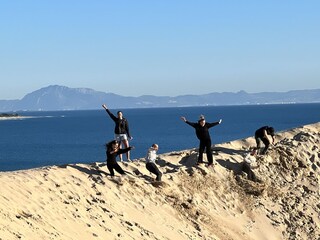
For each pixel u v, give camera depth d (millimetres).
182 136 107750
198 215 19609
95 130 150375
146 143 90000
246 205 21469
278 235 20672
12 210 14508
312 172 24438
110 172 19391
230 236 19438
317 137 27453
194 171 21656
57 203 16109
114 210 17375
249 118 198500
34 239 13617
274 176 23453
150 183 19891
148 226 17516
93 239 15203
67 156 76188
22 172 17859
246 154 23906
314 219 21906
